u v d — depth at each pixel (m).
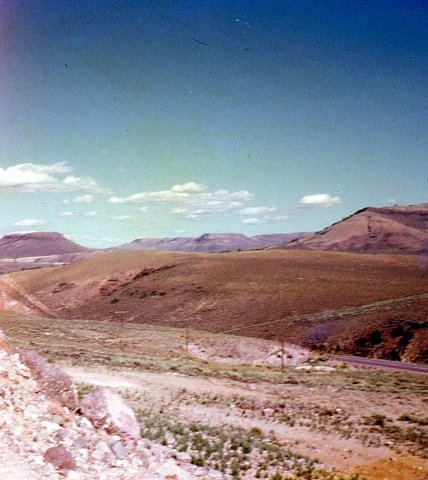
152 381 37.94
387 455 23.05
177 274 174.12
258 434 24.80
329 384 42.72
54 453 11.62
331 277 149.50
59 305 178.00
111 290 179.38
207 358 67.31
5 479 9.80
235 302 133.75
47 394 15.08
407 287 130.00
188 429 22.11
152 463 14.09
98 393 15.71
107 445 13.64
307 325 94.50
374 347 76.62
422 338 74.06
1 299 187.25
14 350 16.38
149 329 95.94
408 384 45.88
